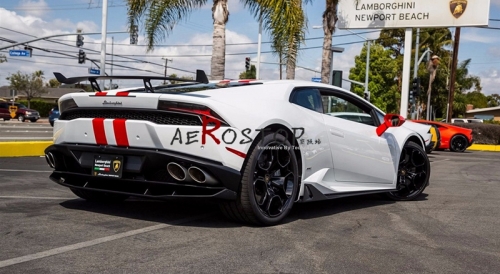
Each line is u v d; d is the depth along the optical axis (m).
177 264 3.21
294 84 4.83
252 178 4.06
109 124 4.12
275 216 4.32
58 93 74.50
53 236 3.77
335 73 15.25
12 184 6.36
